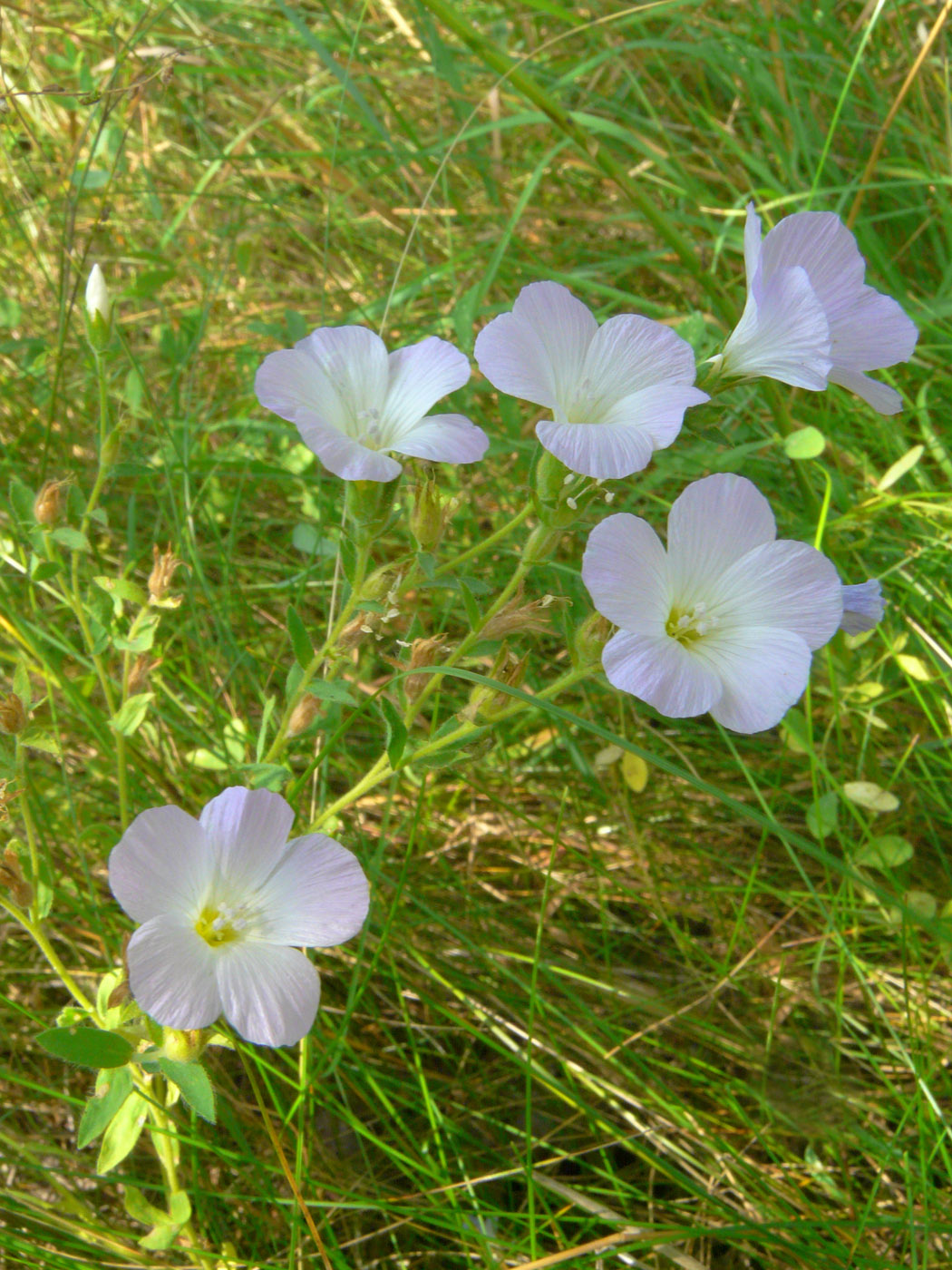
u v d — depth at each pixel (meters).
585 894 0.32
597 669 0.20
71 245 0.33
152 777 0.30
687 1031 0.29
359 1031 0.29
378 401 0.19
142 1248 0.24
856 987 0.30
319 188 0.45
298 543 0.35
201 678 0.34
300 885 0.18
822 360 0.19
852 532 0.36
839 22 0.47
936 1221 0.25
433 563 0.20
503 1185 0.27
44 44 0.44
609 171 0.30
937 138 0.43
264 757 0.22
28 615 0.33
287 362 0.18
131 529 0.34
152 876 0.17
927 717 0.34
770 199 0.41
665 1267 0.25
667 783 0.34
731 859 0.33
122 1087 0.19
